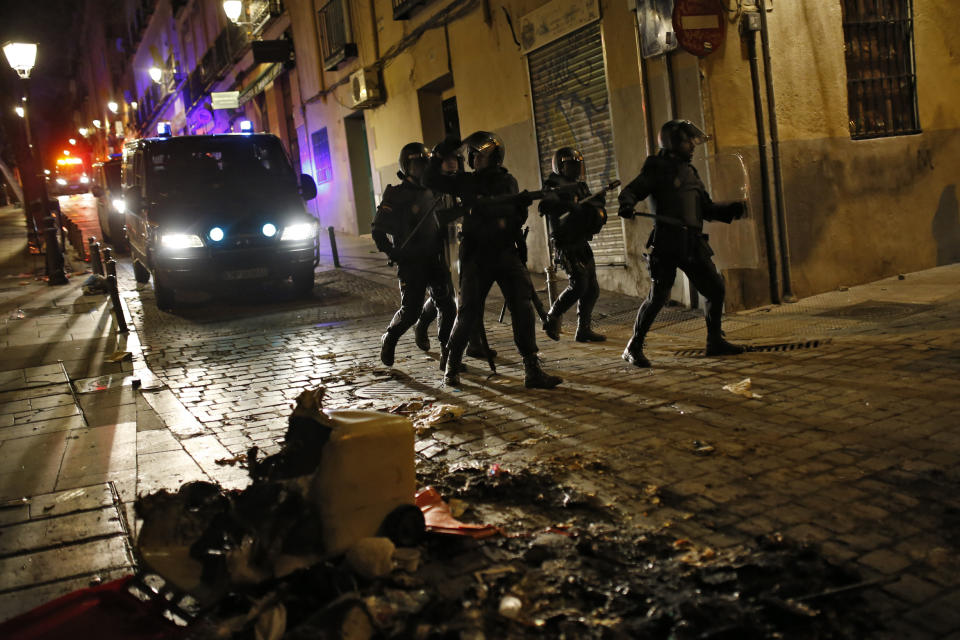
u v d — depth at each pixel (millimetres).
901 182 9023
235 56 26109
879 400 4566
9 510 3977
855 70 8859
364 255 15578
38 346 8602
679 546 3004
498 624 2523
